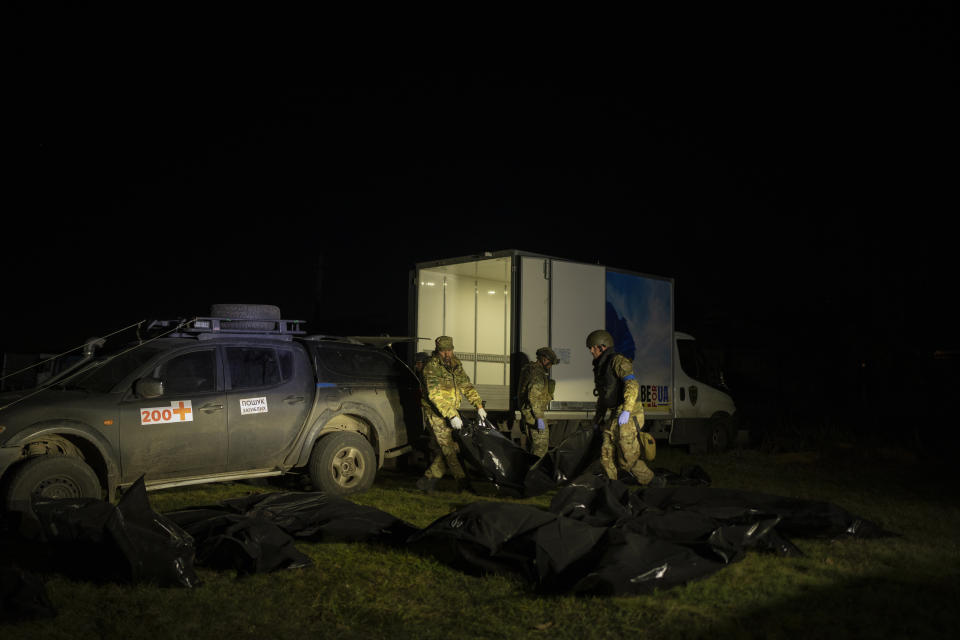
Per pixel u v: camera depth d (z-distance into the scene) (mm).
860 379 22906
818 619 3883
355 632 3688
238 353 7125
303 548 5227
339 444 7473
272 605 4020
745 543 5027
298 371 7438
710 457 11852
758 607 4047
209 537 4805
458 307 11469
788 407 21438
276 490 7766
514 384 9133
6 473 5605
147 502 4559
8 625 3586
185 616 3812
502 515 4832
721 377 13633
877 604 4137
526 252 9367
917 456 12453
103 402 6164
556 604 4055
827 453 12773
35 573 4508
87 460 6211
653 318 11078
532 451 8305
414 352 10602
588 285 9961
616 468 7223
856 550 5262
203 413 6664
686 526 5008
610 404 7305
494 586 4383
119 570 4238
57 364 7023
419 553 5109
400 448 8266
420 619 3887
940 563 5020
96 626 3660
